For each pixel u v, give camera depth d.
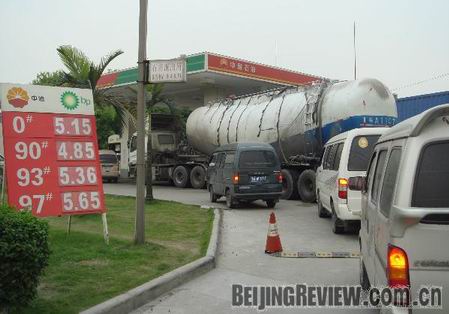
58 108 8.23
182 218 12.02
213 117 22.11
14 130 7.84
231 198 14.82
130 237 9.04
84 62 13.52
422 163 3.39
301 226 11.37
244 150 14.80
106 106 15.28
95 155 8.45
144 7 8.49
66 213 8.05
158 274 6.51
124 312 5.34
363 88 15.24
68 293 5.57
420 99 21.45
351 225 9.93
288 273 7.09
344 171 9.50
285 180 17.70
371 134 9.59
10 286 4.43
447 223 3.23
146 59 8.49
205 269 7.20
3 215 4.50
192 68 25.08
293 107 17.44
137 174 8.43
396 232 3.33
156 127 26.16
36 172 7.90
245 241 9.62
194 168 23.44
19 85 7.96
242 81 27.27
